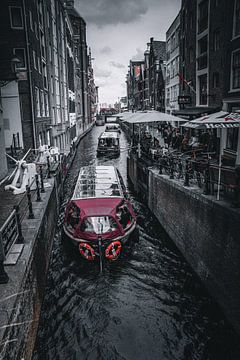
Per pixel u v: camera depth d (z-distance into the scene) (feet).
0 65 63.26
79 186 41.52
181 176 40.19
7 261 20.26
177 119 52.39
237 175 23.67
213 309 25.38
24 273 19.40
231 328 23.17
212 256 26.04
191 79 81.46
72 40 161.07
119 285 28.78
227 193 27.22
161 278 29.89
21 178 40.45
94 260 32.09
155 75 160.97
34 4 71.67
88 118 263.90
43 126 77.30
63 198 56.29
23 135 66.33
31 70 65.31
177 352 21.29
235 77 49.67
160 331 23.15
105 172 48.52
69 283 29.14
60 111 109.81
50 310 25.43
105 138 101.45
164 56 162.09
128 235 33.78
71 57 152.97
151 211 48.55
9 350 15.16
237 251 21.81
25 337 18.57
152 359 20.77
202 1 70.03
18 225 23.06
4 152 47.37
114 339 22.43
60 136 109.09
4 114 65.21
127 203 37.99
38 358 20.72
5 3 60.64
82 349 21.50
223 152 51.62
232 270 22.67
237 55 48.47
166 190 39.27
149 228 42.24
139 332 23.07
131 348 21.68
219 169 26.99
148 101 193.98
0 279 18.20
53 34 98.89
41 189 38.63
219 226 24.54
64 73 123.44
